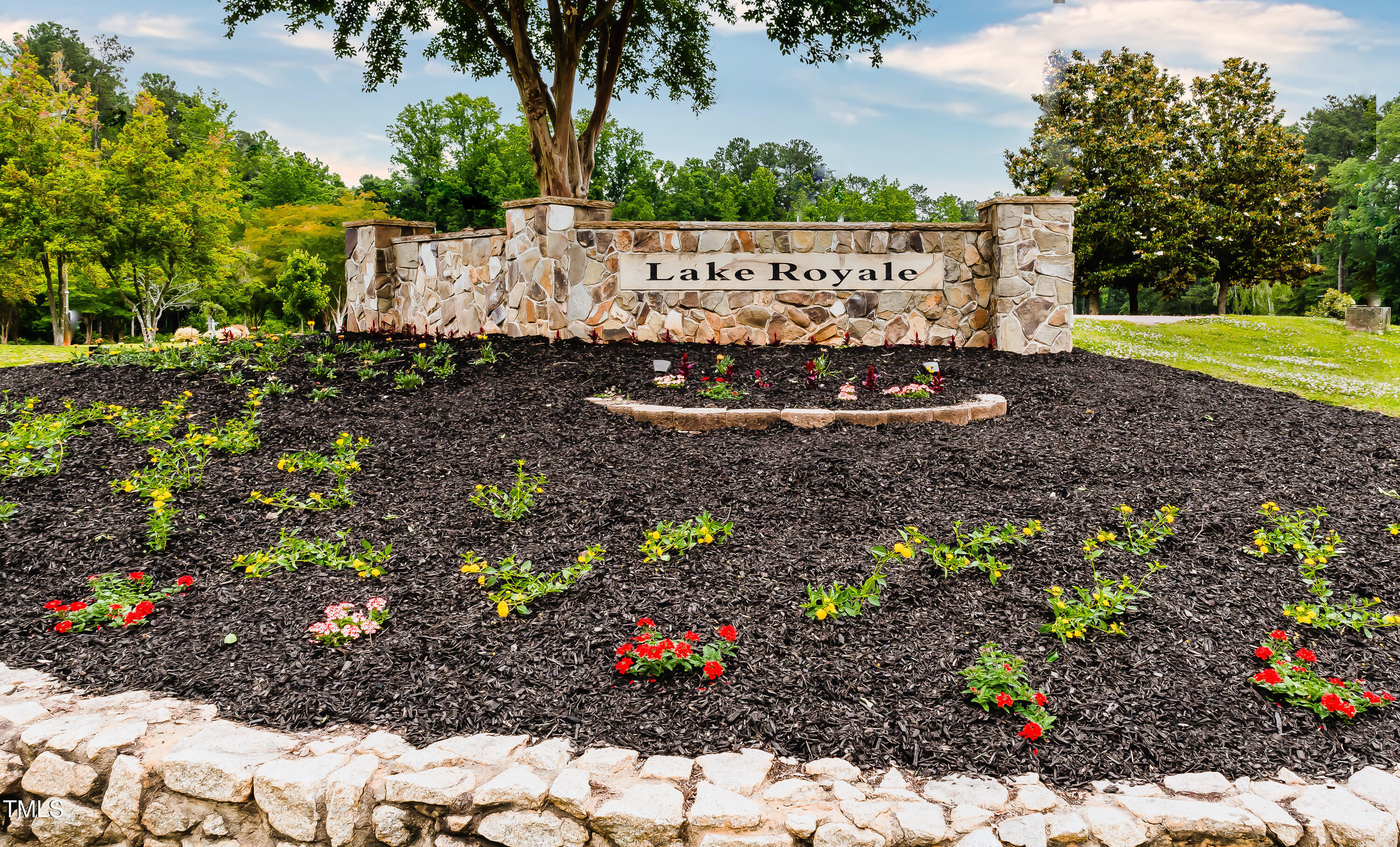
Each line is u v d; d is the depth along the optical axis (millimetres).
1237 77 25484
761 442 6043
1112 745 2754
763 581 3908
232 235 35406
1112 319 17250
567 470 5461
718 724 2873
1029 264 9266
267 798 2551
